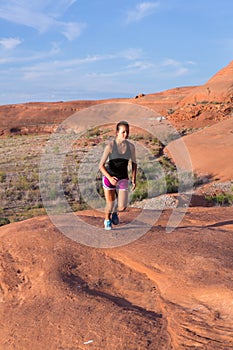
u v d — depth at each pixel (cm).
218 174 1831
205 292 323
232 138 2541
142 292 355
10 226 588
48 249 452
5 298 373
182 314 304
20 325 318
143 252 428
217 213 665
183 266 383
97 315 313
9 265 429
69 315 318
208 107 5191
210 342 268
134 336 282
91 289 365
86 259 426
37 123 8100
